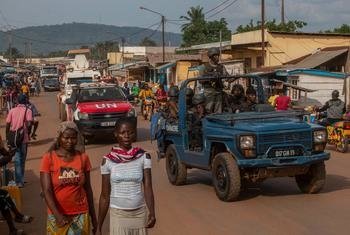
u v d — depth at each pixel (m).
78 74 35.12
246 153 9.87
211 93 11.61
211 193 11.16
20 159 11.96
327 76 26.62
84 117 19.52
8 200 8.22
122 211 5.54
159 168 14.44
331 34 36.50
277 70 27.47
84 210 5.96
